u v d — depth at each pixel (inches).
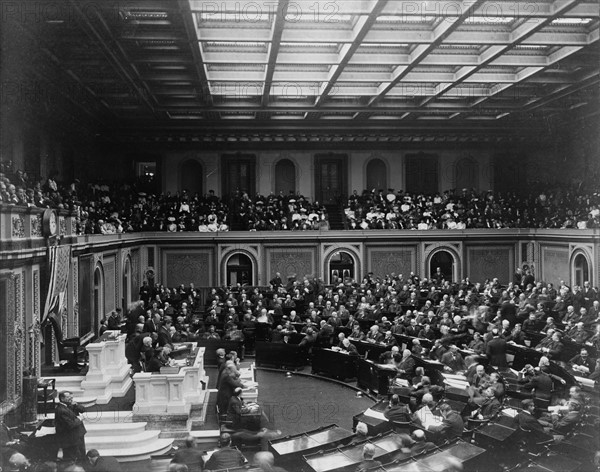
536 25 885.2
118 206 1439.5
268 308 1245.1
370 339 967.0
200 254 1526.8
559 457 480.1
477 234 1572.3
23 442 536.7
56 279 797.9
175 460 486.6
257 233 1523.1
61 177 1235.9
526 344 973.2
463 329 964.6
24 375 636.1
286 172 1701.5
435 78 1179.9
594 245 1334.9
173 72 1131.9
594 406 600.7
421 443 526.6
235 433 609.0
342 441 538.0
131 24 852.6
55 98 1076.5
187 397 684.7
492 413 618.2
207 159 1668.3
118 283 1243.8
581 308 1034.1
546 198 1621.6
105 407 707.4
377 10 796.6
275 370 969.5
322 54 1034.1
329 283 1562.5
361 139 1685.5
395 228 1574.8
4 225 640.4
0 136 905.5
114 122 1478.8
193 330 1059.9
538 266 1577.3
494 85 1284.4
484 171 1718.8
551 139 1678.2
